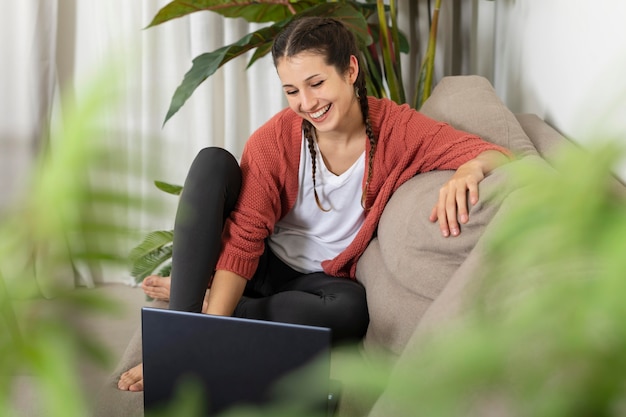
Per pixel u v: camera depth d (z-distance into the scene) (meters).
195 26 2.88
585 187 0.22
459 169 1.47
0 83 2.86
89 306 0.22
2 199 0.21
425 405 0.22
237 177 1.71
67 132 0.20
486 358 0.22
